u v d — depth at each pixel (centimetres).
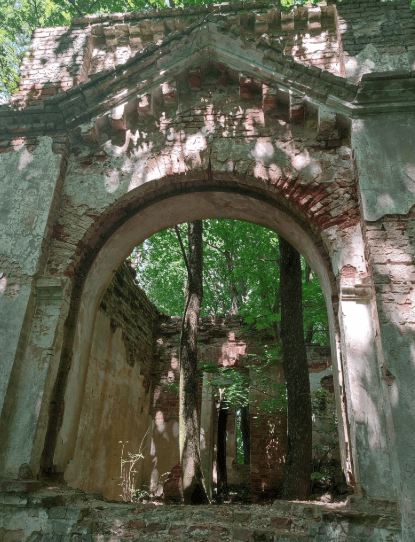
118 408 877
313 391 1001
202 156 536
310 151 523
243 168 522
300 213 523
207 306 1631
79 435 703
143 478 1012
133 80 570
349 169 509
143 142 559
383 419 402
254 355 980
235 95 571
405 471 357
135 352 988
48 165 546
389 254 438
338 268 461
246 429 1280
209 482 974
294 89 535
